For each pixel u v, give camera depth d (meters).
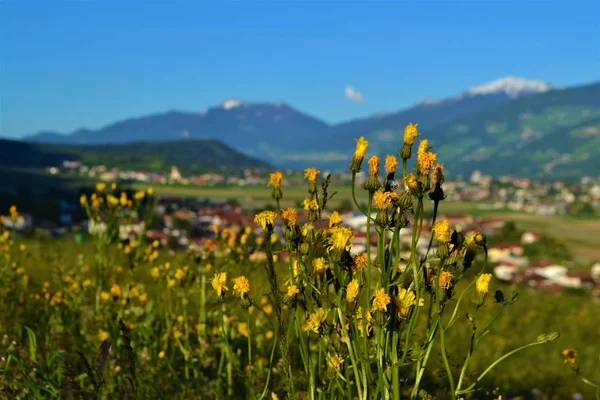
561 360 10.31
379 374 2.62
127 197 6.07
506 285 19.94
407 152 2.65
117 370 4.50
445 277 2.66
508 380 8.58
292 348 4.86
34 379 4.04
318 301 2.86
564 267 165.50
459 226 2.72
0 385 3.83
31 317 5.75
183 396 4.53
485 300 2.68
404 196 2.62
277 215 2.88
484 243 2.69
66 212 117.50
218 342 5.06
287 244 2.86
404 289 2.62
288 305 2.85
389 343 2.71
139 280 6.56
